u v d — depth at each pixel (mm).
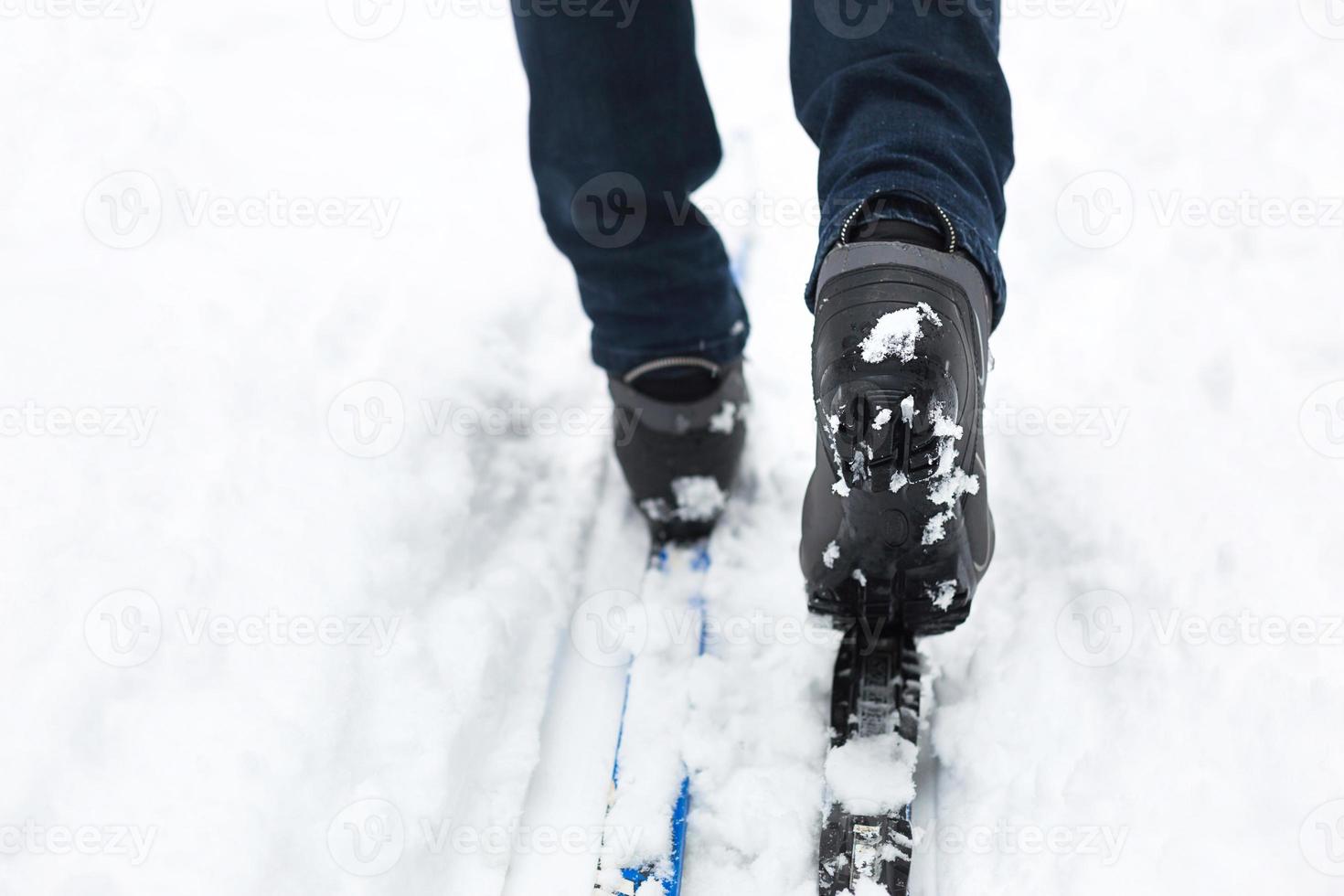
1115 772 1309
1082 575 1545
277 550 1539
